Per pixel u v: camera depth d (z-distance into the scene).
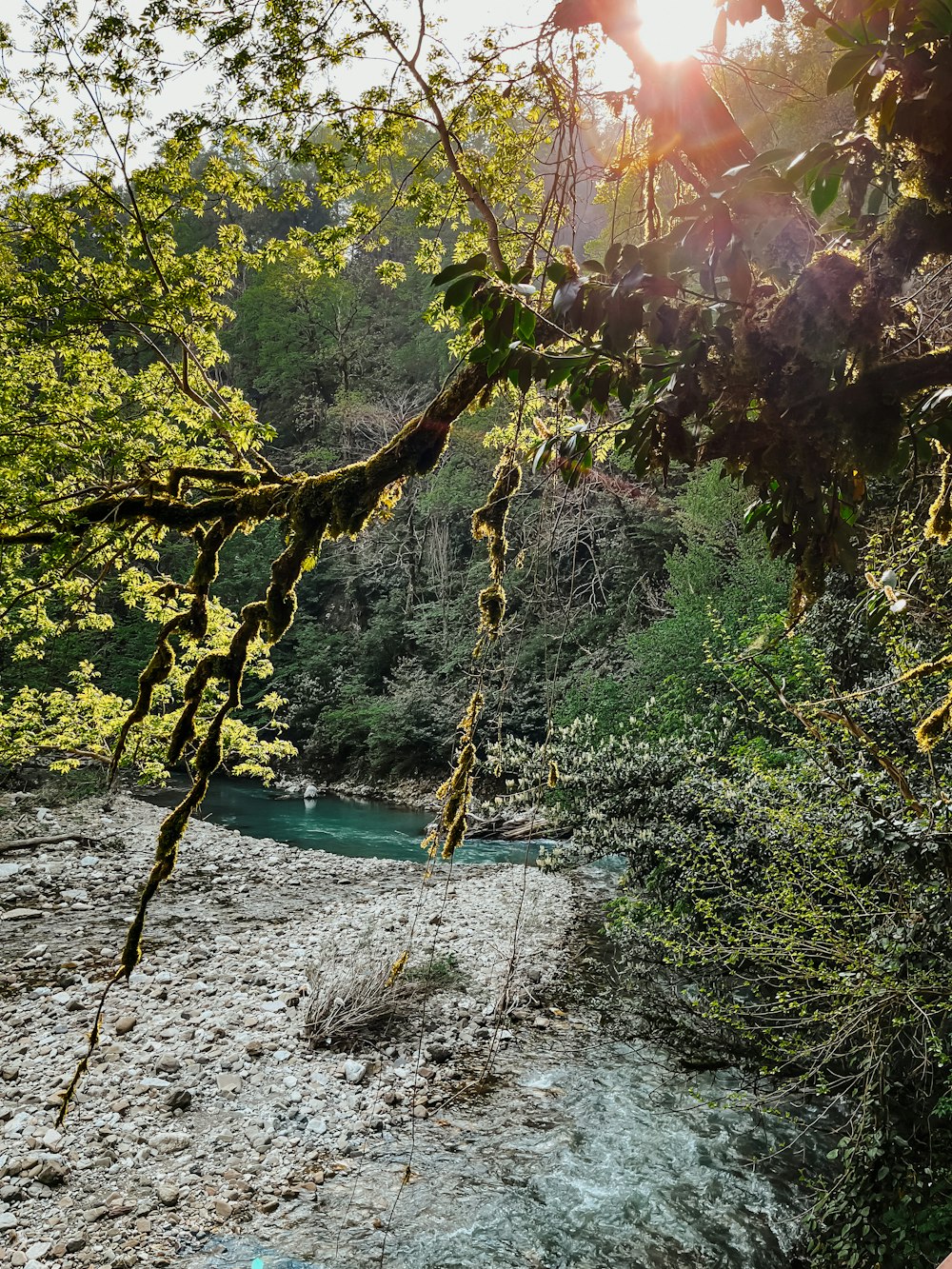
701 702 10.70
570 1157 4.41
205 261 6.27
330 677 22.95
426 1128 4.71
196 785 2.04
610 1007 6.12
